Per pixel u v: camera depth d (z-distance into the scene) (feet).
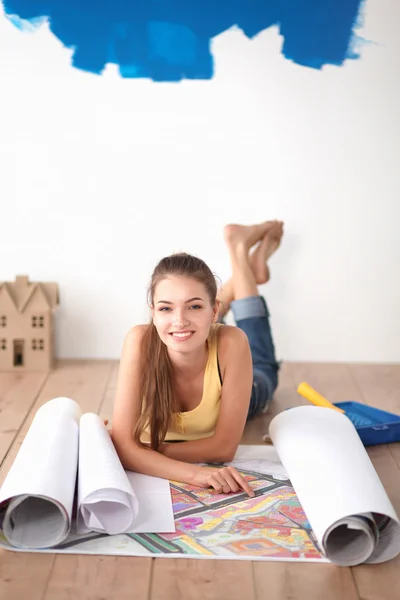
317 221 9.20
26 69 8.74
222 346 6.38
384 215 9.18
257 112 8.91
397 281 9.36
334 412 6.47
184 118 8.91
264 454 6.77
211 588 4.79
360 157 9.04
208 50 8.73
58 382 8.65
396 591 4.83
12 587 4.75
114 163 9.02
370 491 5.23
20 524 5.35
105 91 8.82
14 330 8.93
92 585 4.79
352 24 8.70
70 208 9.12
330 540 5.25
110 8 8.59
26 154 8.96
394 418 7.43
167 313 5.99
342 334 9.50
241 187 9.11
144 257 9.26
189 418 6.58
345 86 8.86
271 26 8.69
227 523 5.52
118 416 6.29
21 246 9.20
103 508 5.49
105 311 9.39
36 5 8.57
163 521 5.52
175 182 9.09
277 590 4.79
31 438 5.88
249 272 8.29
